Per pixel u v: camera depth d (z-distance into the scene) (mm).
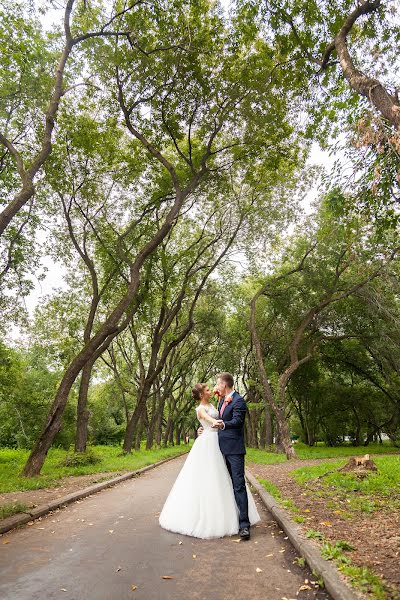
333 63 9742
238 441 5391
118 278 19953
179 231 25797
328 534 4715
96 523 5945
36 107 14047
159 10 11570
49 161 15125
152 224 20141
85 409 17797
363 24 9703
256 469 14484
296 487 8844
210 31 12539
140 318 22922
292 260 25312
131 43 12344
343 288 22422
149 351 37031
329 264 22281
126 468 14523
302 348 29500
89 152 15453
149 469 16109
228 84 13969
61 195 16781
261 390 28859
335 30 9906
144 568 3977
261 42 13234
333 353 31859
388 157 6836
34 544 4836
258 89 13516
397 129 6500
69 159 16234
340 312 25031
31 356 31750
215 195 18578
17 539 5078
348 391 35625
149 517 6270
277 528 5457
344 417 37781
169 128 14898
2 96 13312
